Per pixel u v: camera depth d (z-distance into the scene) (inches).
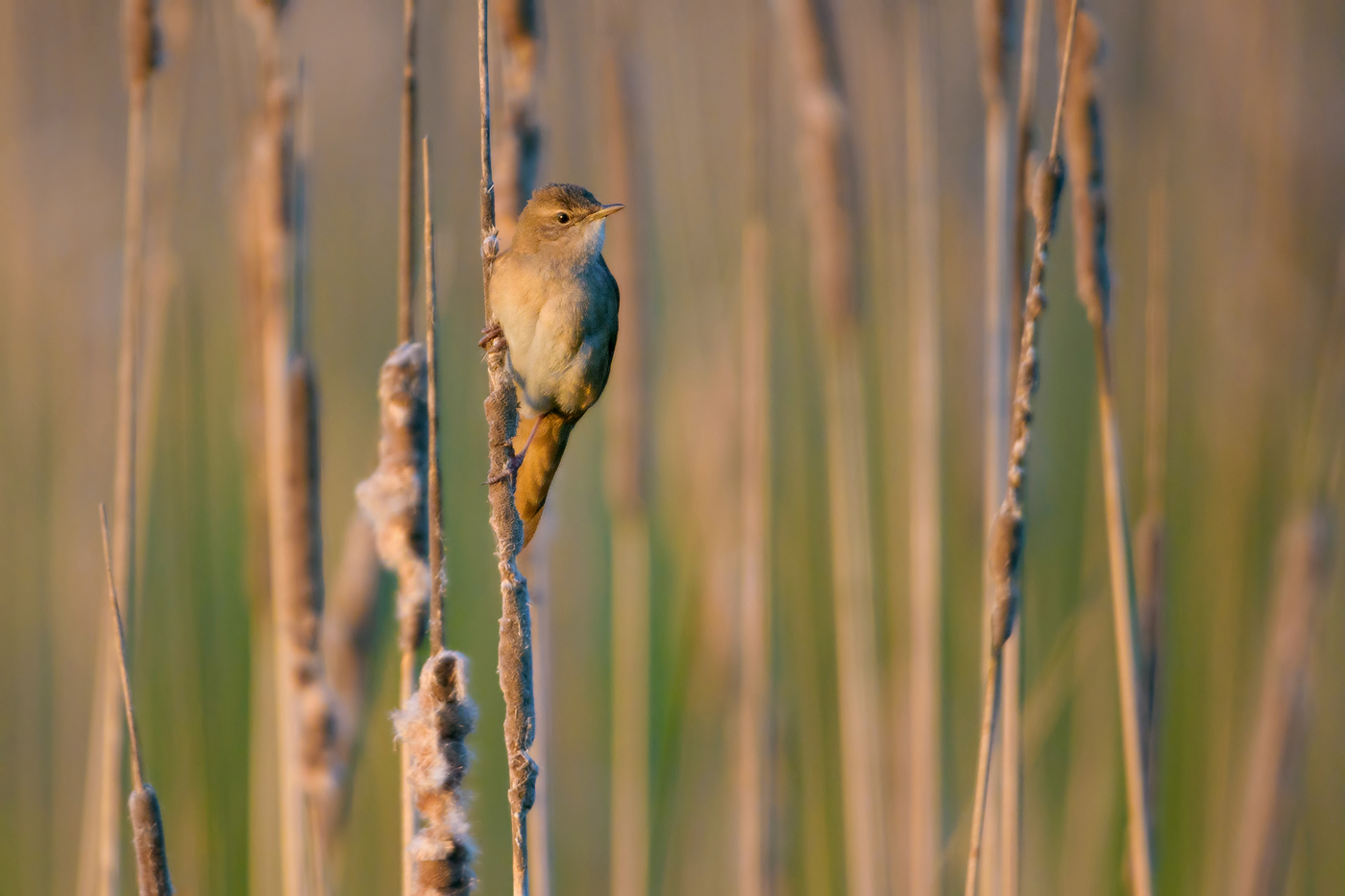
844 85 356.2
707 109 537.0
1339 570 456.8
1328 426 359.9
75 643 440.1
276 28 292.4
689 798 419.8
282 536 274.1
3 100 540.1
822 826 382.9
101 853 308.3
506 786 439.2
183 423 392.5
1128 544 259.3
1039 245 220.4
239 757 367.9
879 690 365.4
